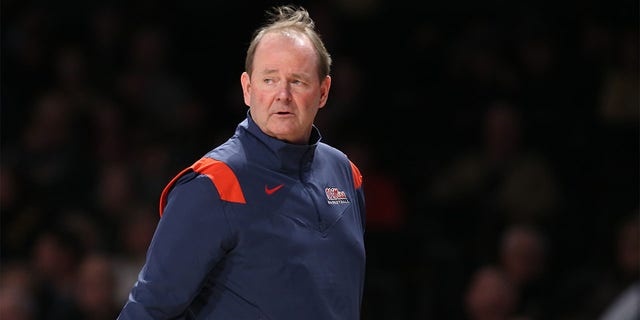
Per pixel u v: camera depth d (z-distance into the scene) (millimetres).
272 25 9297
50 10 31297
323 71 9227
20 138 28984
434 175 26281
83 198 26062
